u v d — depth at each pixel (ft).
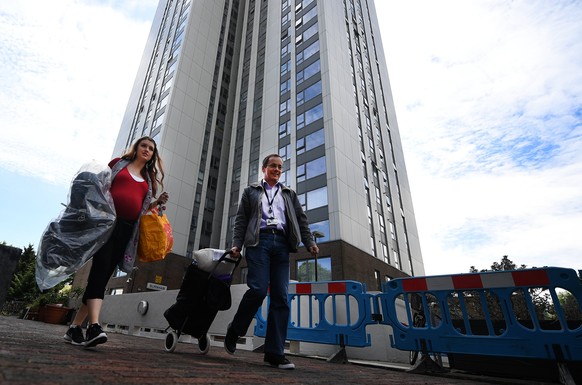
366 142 82.99
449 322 10.59
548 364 9.59
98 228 6.58
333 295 13.58
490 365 10.52
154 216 8.52
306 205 65.51
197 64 100.22
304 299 20.17
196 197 86.12
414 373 10.47
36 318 42.14
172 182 81.15
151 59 115.96
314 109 74.69
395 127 111.45
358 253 60.54
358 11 114.73
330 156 65.92
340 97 76.64
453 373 10.69
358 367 11.33
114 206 7.38
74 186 6.73
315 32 84.99
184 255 77.00
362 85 94.63
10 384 2.49
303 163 70.85
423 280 11.48
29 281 89.35
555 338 8.80
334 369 9.48
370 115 93.40
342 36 90.79
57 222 6.48
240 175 88.74
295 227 9.09
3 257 6.52
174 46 103.35
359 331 12.36
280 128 81.76
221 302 9.39
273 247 8.74
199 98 97.04
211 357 8.96
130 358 5.82
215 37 110.73
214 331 18.24
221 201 91.76
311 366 9.94
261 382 4.94
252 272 8.43
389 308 11.94
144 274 67.26
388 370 11.12
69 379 3.09
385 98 111.34
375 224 71.97
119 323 25.49
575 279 9.02
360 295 12.85
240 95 104.27
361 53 102.53
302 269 60.03
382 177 86.02
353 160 71.82
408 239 88.84
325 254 57.72
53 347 5.65
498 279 10.11
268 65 96.63
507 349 9.37
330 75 75.46
